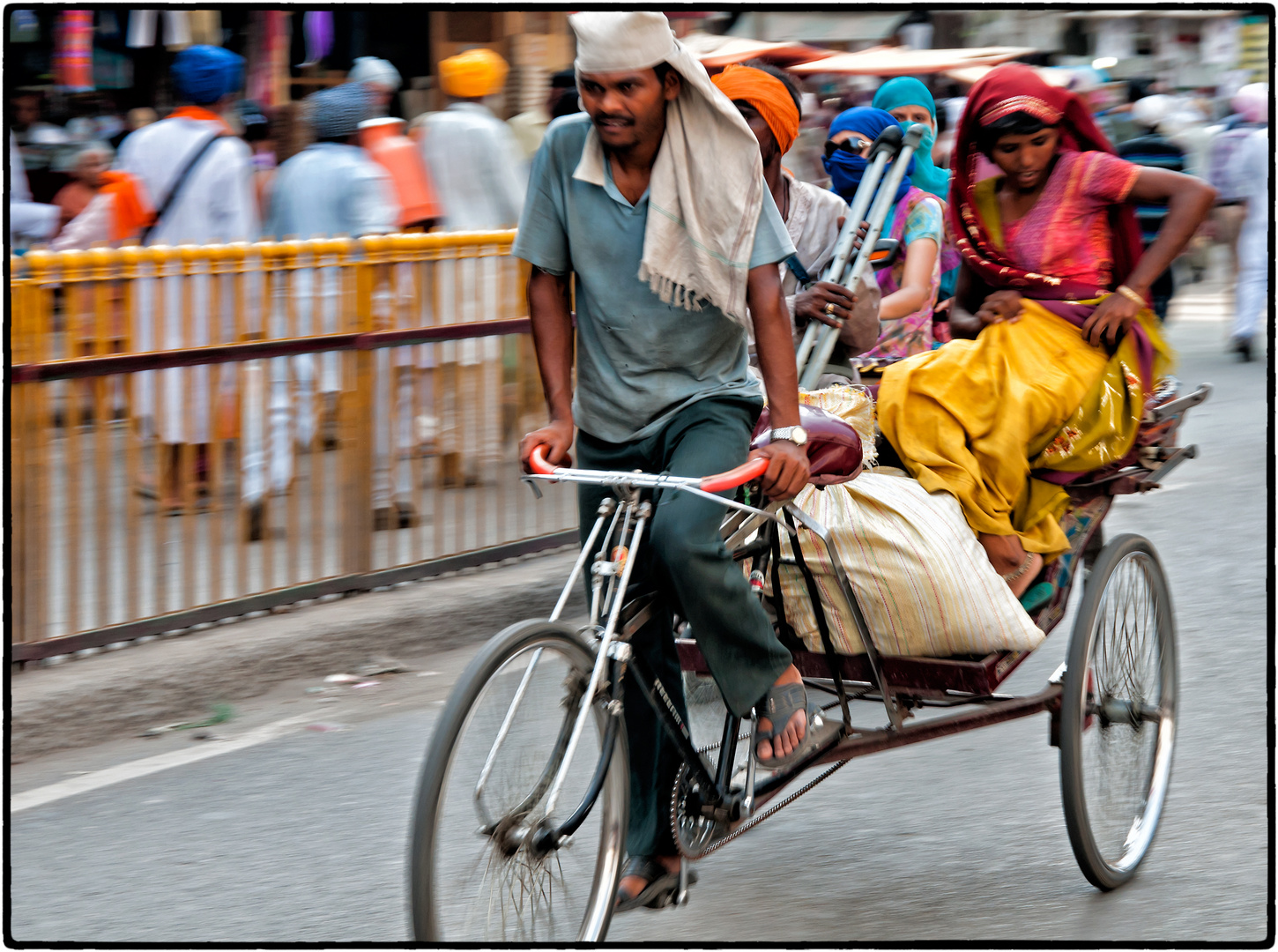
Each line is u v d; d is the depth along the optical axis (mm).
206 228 7281
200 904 3918
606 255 3463
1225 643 6039
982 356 4129
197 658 5453
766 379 3465
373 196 7309
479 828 3100
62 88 11344
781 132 4449
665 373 3539
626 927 3791
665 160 3352
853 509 3857
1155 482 4480
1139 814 4281
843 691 3830
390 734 5203
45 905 3896
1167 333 14328
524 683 3145
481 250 6602
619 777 3434
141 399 5508
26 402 5176
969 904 3930
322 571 6215
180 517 5707
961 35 19969
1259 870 4121
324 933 3752
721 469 3434
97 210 7273
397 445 6414
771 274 3439
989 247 4344
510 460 6891
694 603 3369
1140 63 27375
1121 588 4266
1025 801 4609
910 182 5379
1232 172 12812
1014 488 4039
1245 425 10391
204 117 7359
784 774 3676
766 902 3945
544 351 3666
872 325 4660
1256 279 12812
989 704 4031
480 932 3123
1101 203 4242
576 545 7246
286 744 5102
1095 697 4113
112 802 4594
